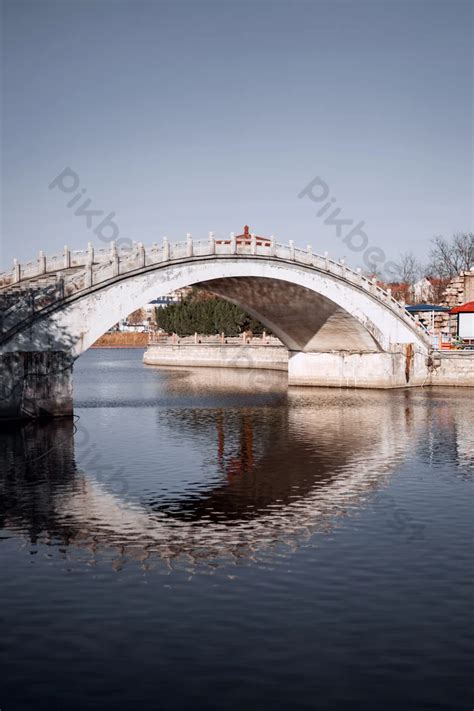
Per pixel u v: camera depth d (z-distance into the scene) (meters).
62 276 45.03
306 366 71.94
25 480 28.38
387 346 65.56
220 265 52.28
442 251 112.81
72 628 14.52
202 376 91.31
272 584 16.84
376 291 63.47
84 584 16.91
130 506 24.31
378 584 16.84
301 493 26.08
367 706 11.73
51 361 43.69
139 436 39.44
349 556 18.84
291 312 65.25
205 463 31.78
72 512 23.53
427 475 29.00
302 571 17.72
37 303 42.72
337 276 59.91
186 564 18.30
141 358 152.75
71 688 12.30
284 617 15.00
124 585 16.83
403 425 43.34
